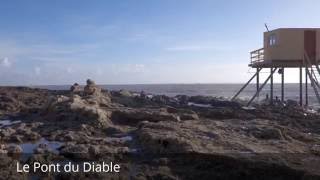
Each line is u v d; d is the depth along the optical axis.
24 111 37.81
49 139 26.11
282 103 48.91
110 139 25.86
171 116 31.64
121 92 53.47
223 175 18.73
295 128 30.72
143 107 38.97
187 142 22.23
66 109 33.00
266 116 35.34
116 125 30.80
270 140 25.02
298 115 36.72
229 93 127.44
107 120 31.25
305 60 45.19
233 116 34.81
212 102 49.25
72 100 34.75
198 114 35.19
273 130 26.20
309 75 46.16
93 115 30.66
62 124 30.28
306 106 47.97
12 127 29.67
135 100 45.44
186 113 34.34
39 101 45.31
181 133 25.38
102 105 37.34
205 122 30.92
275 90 145.88
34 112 36.78
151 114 32.06
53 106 34.44
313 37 45.31
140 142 24.75
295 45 45.28
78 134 26.92
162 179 18.36
